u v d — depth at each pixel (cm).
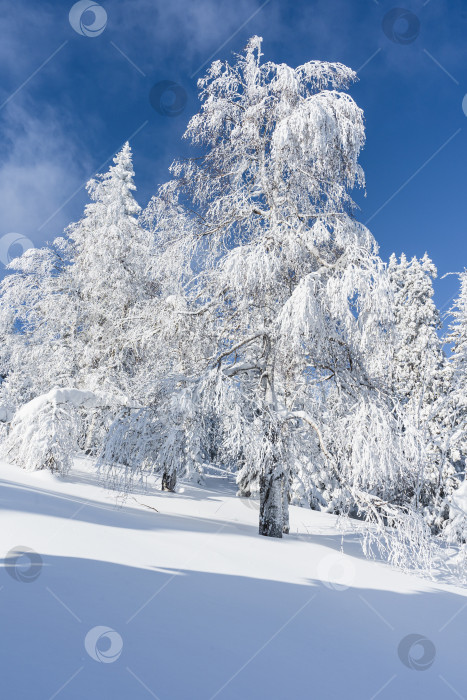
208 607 441
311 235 1066
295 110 1023
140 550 589
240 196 1164
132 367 1602
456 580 1006
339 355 1084
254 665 341
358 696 332
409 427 972
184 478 2241
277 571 679
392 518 941
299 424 1257
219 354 1110
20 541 494
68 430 1323
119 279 2114
